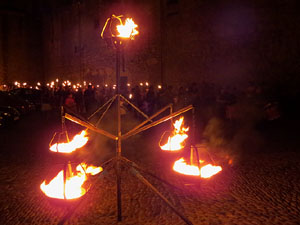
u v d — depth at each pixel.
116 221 3.29
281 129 9.22
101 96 16.97
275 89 13.30
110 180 4.63
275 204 3.69
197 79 16.44
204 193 4.08
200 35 16.16
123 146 7.45
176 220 3.29
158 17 18.25
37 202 3.89
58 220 3.37
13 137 8.82
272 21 13.39
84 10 23.98
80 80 24.84
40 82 29.55
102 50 22.55
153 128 10.34
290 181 4.54
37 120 12.92
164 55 18.00
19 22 28.14
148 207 3.64
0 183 4.69
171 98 11.81
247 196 3.96
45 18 28.62
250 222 3.22
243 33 14.41
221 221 3.25
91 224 3.23
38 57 29.48
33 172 5.26
